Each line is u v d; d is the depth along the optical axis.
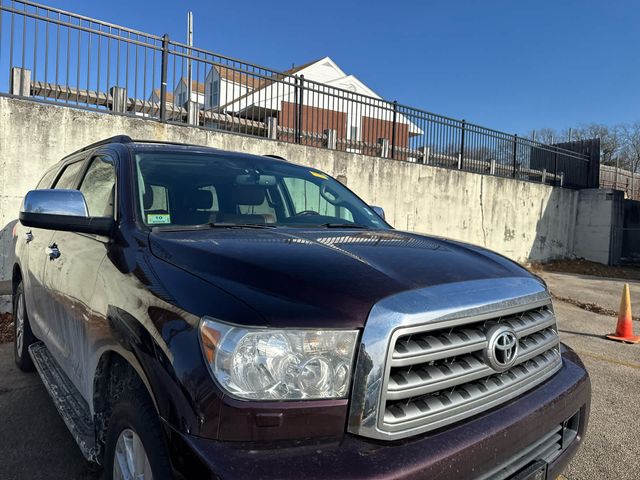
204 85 9.86
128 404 1.82
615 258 17.78
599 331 7.15
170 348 1.64
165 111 8.14
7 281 6.54
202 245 2.04
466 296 1.84
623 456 3.24
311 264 1.83
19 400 3.75
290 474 1.40
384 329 1.60
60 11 7.09
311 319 1.58
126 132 7.52
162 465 1.59
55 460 2.92
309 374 1.55
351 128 11.88
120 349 1.93
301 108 10.18
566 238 17.78
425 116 12.93
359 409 1.56
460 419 1.76
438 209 12.77
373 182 11.09
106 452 2.04
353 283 1.71
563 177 17.81
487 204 14.27
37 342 4.11
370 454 1.50
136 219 2.42
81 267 2.58
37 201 2.40
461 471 1.61
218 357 1.53
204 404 1.50
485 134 14.66
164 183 2.73
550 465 2.08
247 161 3.38
